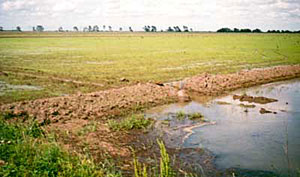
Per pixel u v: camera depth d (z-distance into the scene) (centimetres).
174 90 1745
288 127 1170
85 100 1473
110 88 1841
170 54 3947
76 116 1291
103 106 1415
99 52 4312
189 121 1258
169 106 1500
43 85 1917
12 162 747
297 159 872
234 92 1808
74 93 1700
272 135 1078
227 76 2144
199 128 1166
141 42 6981
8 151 809
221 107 1484
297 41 6556
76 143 991
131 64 2956
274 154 909
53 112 1286
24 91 1738
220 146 979
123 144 1001
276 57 3534
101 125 1180
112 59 3397
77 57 3622
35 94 1664
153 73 2408
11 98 1572
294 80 2208
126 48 5081
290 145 980
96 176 725
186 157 893
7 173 668
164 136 1077
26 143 877
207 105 1523
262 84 2052
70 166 724
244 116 1330
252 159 875
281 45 5512
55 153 794
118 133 1103
